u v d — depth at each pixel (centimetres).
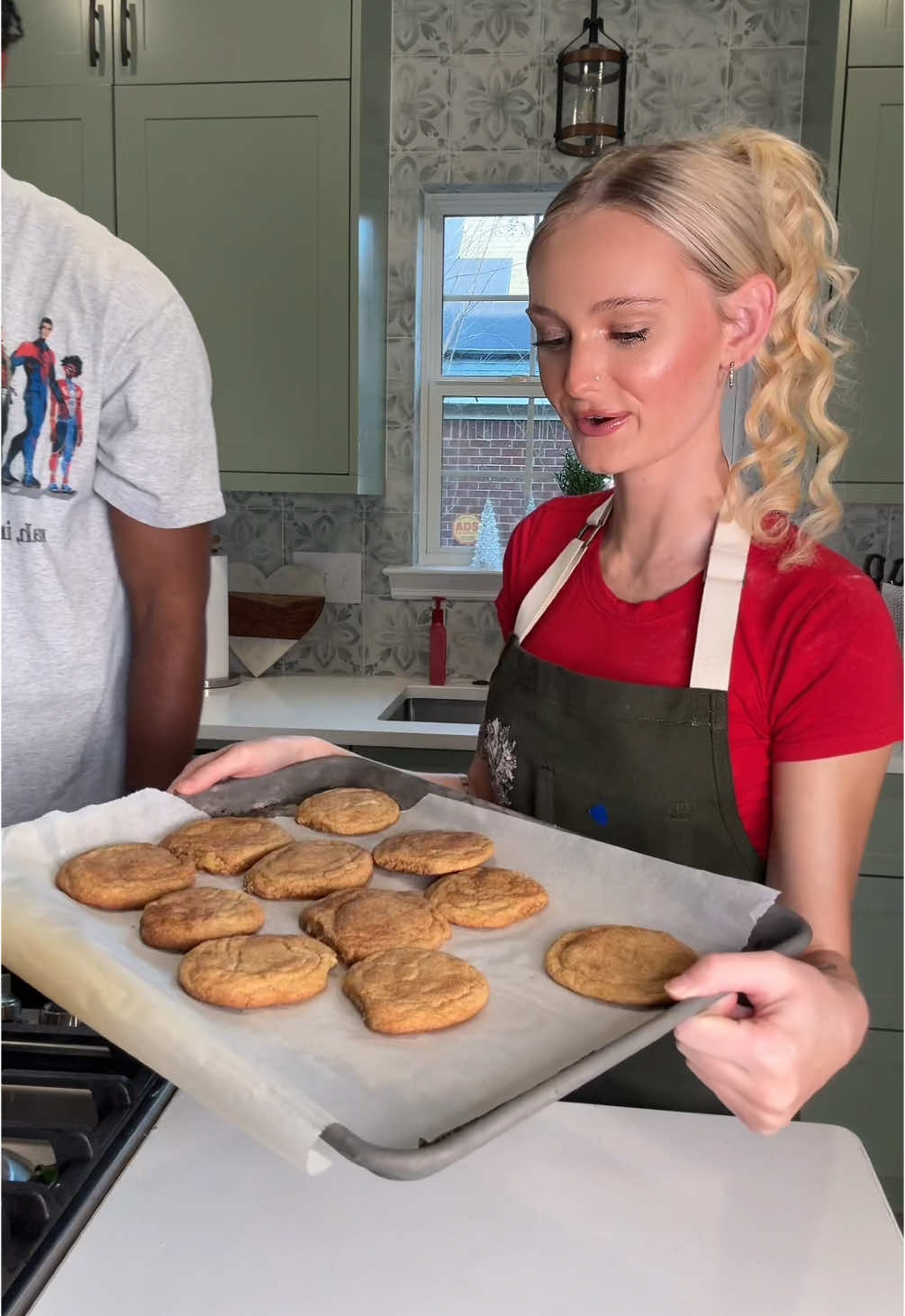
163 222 235
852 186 220
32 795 120
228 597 266
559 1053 72
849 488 230
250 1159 72
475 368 281
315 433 240
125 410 118
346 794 111
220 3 225
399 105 260
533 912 90
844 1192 70
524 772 106
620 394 86
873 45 216
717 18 249
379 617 278
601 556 106
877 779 85
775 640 89
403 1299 60
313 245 232
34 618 116
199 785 106
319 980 79
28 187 112
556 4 253
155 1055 61
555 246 85
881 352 224
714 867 95
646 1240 65
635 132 255
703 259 84
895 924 201
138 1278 61
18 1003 86
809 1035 64
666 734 94
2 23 112
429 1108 65
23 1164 73
